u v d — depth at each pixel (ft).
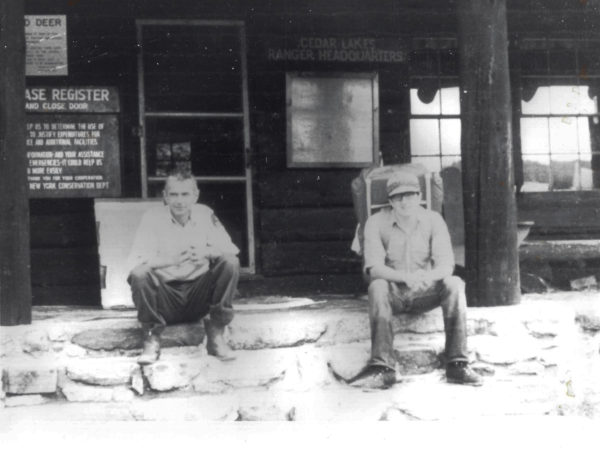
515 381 21.34
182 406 19.99
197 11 28.55
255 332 21.30
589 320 22.54
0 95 21.34
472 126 22.70
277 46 28.84
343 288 28.78
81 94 27.73
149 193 28.53
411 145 29.96
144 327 20.65
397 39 29.35
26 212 21.54
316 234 28.81
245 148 28.73
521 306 22.66
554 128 30.50
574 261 28.25
